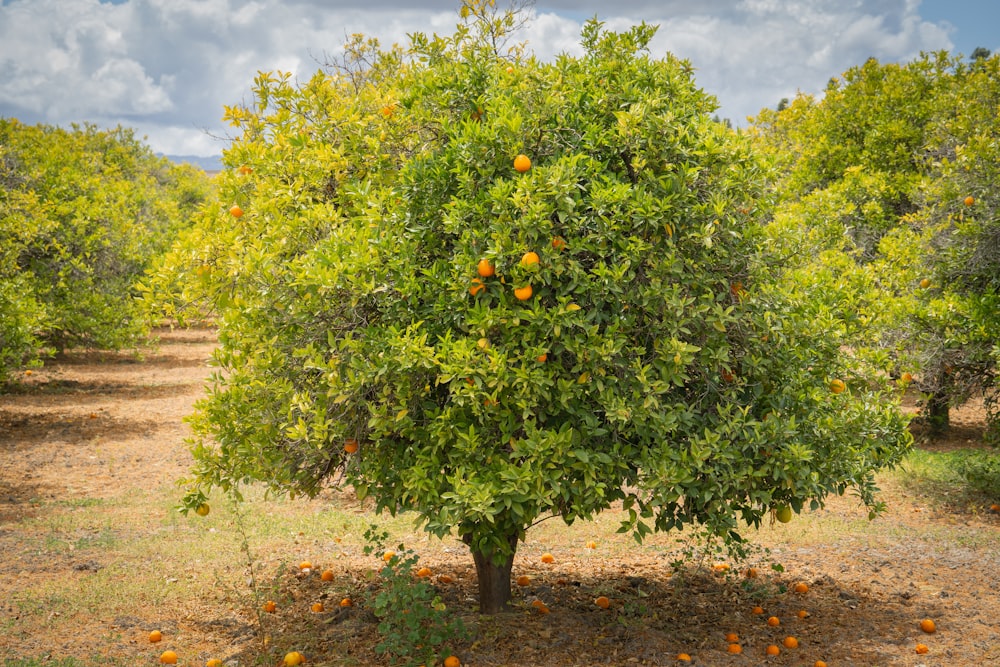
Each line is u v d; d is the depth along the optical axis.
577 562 7.14
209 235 5.00
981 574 6.73
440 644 5.19
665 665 4.96
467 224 4.64
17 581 6.47
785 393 5.04
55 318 14.21
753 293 5.04
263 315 4.88
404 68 5.68
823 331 5.25
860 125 15.43
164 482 9.91
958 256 9.53
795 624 5.71
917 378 9.80
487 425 4.63
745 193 5.00
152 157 33.34
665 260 4.60
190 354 23.00
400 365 4.41
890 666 5.01
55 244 14.47
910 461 10.46
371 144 5.44
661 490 4.55
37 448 11.50
